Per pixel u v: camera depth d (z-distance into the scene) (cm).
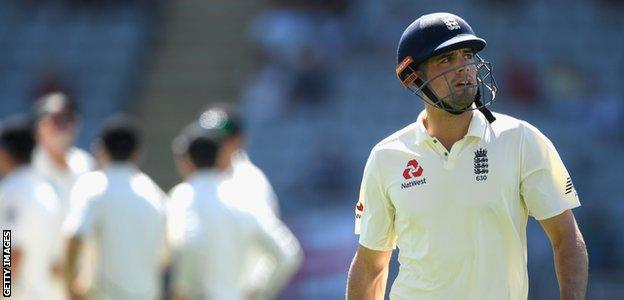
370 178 1266
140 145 2208
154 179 5059
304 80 4997
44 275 2136
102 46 5512
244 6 5659
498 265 1201
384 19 5238
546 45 5178
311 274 3703
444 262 1210
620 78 5050
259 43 5266
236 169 2306
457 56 1211
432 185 1213
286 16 5272
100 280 2139
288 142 4803
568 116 4819
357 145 4762
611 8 5375
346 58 5106
